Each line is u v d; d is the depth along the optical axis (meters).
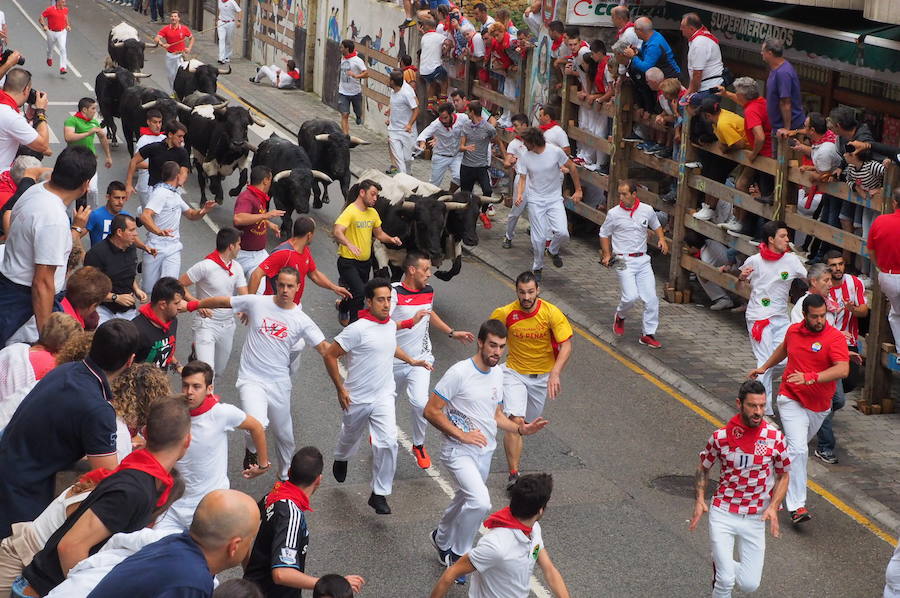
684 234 27.75
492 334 14.99
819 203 24.61
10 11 67.12
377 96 44.00
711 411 21.92
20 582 10.00
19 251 13.66
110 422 11.00
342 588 10.25
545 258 30.64
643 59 28.64
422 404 18.08
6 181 17.86
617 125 29.61
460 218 25.28
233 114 30.69
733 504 14.47
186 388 14.11
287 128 44.00
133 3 73.44
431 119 40.06
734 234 25.84
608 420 21.33
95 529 9.67
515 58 34.88
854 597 15.80
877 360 21.56
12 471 10.84
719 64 26.86
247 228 23.41
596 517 17.59
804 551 17.05
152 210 22.38
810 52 27.30
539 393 18.22
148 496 9.95
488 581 12.67
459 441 15.26
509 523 12.50
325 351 16.81
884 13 22.89
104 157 37.50
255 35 58.22
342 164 31.67
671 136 28.52
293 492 12.24
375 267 25.28
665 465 19.59
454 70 39.00
